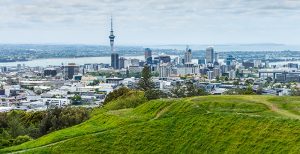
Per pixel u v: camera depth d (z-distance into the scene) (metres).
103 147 85.00
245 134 76.88
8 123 168.25
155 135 85.69
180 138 83.19
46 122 152.25
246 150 73.50
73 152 84.50
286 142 70.75
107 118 101.75
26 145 93.94
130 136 86.81
